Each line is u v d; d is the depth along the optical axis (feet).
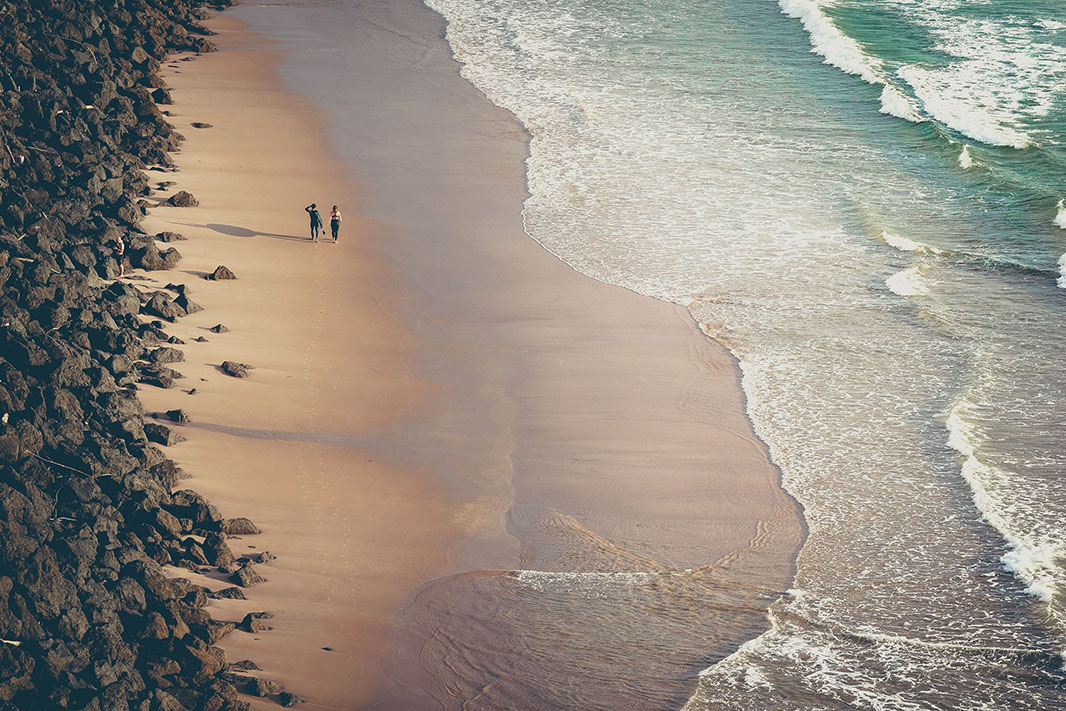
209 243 180.75
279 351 153.28
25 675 96.94
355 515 123.03
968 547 119.03
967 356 152.97
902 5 310.45
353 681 102.17
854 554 118.73
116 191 187.83
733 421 140.97
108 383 135.13
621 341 157.89
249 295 166.50
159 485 119.96
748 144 223.30
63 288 149.89
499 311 165.37
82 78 231.30
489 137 226.58
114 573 106.52
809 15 294.46
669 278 174.50
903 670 103.04
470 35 290.15
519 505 125.80
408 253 181.78
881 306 165.37
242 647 104.58
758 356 154.40
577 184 206.49
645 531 122.11
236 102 244.01
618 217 194.18
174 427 134.31
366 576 114.52
